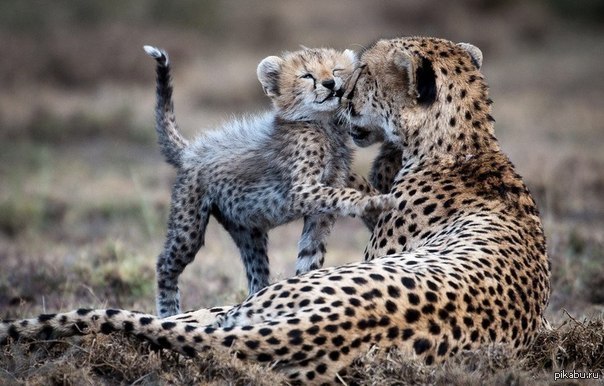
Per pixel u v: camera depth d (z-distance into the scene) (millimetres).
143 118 27562
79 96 30438
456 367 6562
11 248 14930
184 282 12164
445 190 8453
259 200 10234
